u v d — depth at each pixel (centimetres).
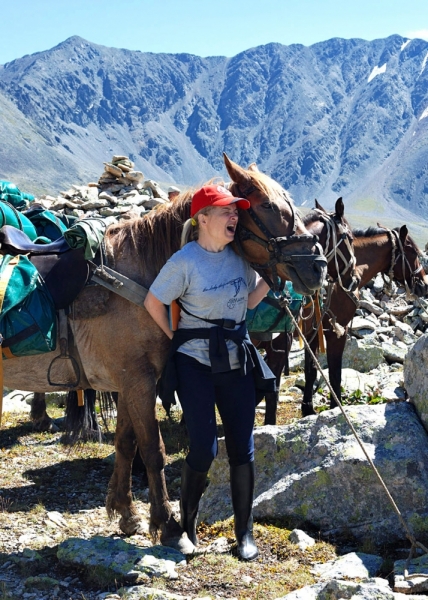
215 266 387
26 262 406
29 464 644
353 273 758
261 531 432
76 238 404
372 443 455
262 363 405
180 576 386
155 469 415
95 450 688
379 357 1018
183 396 388
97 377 428
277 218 391
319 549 411
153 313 389
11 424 802
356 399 849
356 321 1140
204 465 391
